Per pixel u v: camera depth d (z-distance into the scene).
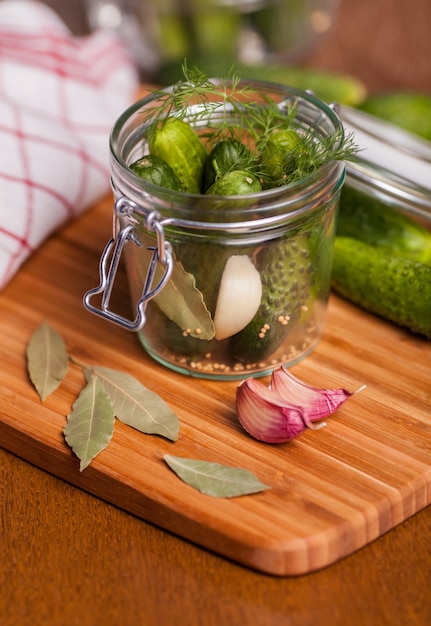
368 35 1.05
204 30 0.99
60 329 0.75
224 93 0.70
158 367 0.72
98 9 1.04
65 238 0.81
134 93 0.92
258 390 0.67
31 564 0.64
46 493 0.67
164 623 0.62
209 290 0.67
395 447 0.67
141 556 0.65
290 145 0.67
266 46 1.01
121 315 0.75
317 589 0.63
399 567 0.64
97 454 0.67
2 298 0.77
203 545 0.65
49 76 0.88
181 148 0.68
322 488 0.65
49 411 0.69
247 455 0.67
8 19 0.90
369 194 0.76
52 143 0.80
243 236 0.65
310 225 0.67
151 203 0.65
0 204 0.76
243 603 0.63
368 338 0.73
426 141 0.87
